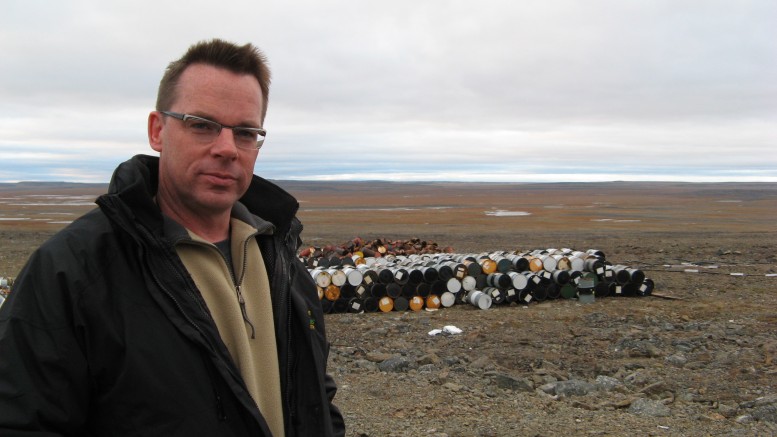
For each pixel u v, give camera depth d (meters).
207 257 2.49
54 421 2.08
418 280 14.02
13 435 1.99
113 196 2.24
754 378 8.52
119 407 2.15
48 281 2.12
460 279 14.32
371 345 10.84
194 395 2.21
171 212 2.58
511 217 59.88
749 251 26.28
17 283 2.16
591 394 8.00
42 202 106.19
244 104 2.48
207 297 2.44
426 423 6.88
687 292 15.88
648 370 9.02
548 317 12.93
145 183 2.31
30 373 2.04
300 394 2.63
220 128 2.45
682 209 78.88
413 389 8.14
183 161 2.46
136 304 2.22
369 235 36.41
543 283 14.61
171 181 2.53
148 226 2.29
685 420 6.99
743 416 7.06
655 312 13.23
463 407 7.41
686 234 36.72
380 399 7.74
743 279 18.11
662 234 36.72
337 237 34.91
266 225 2.75
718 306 13.73
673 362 9.39
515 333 11.52
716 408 7.48
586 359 9.75
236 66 2.50
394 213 70.19
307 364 2.67
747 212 69.38
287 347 2.63
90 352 2.14
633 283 15.16
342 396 7.86
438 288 14.20
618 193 195.25
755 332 11.23
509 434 6.52
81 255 2.19
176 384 2.18
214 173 2.46
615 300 14.80
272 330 2.61
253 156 2.58
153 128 2.61
